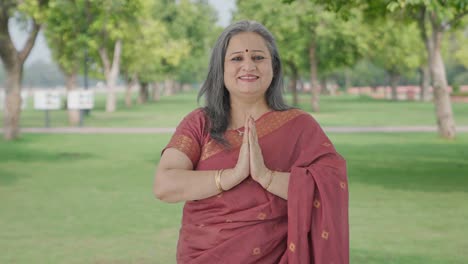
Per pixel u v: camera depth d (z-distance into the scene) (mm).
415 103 54469
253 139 2471
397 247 6465
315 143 2600
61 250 6461
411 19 19125
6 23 19391
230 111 2701
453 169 12570
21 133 22969
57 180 11633
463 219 7863
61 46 28328
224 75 2648
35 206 9023
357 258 6031
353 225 7566
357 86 119188
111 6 25859
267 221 2502
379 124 26688
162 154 2635
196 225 2561
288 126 2637
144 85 58438
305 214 2451
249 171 2469
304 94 97750
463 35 49875
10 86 20312
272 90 2719
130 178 11844
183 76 104812
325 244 2451
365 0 15094
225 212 2498
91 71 42938
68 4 25156
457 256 6105
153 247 6578
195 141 2627
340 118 31250
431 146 17125
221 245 2475
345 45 34375
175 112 39812
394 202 9062
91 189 10547
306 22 33531
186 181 2496
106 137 21312
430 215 8125
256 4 34625
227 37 2658
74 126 26859
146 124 28203
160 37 47875
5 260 6074
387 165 13281
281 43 35438
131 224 7734
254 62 2609
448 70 96438
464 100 57344
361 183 10867
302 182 2463
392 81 65875
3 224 7781
